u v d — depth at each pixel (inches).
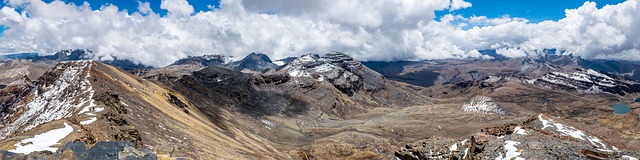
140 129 3437.5
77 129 2576.3
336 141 6845.5
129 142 2137.1
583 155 2628.0
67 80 4709.6
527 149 2810.0
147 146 3011.8
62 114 3595.0
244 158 4015.8
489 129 3678.6
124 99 4448.8
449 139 3973.9
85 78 4571.9
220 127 5915.4
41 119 3784.5
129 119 3624.5
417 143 4178.2
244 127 7199.8
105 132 2790.4
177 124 4392.2
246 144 5226.4
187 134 4028.1
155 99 5354.3
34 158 1883.6
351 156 6141.7
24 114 4328.3
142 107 4446.4
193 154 3193.9
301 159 5723.4
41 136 2347.4
